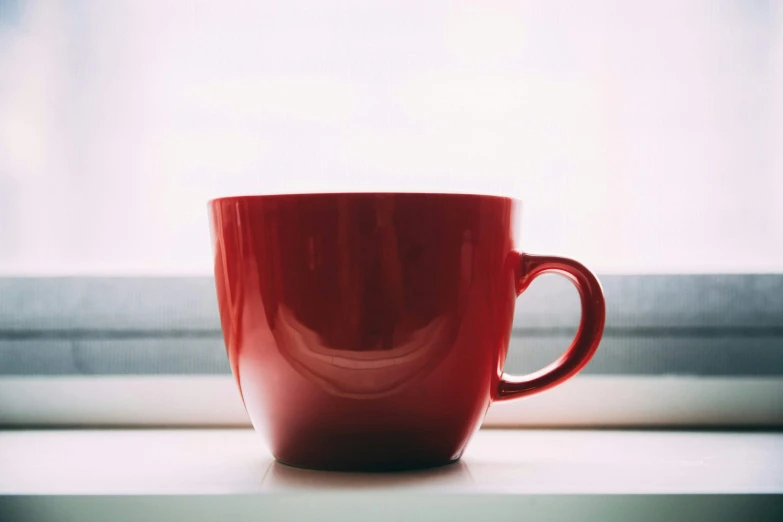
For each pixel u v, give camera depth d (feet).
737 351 1.37
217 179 1.42
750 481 1.04
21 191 1.41
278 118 1.42
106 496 0.99
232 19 1.42
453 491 0.98
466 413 1.06
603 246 1.42
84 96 1.42
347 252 0.99
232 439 1.29
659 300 1.37
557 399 1.37
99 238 1.42
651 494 0.99
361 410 1.02
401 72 1.42
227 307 1.06
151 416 1.37
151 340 1.37
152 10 1.42
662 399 1.37
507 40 1.42
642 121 1.43
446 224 1.00
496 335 1.07
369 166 1.42
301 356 1.01
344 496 0.97
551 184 1.42
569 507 0.98
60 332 1.37
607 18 1.43
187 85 1.42
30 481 1.04
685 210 1.42
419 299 1.00
